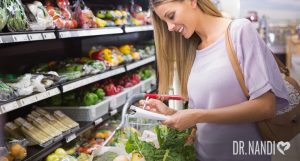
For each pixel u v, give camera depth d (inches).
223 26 63.4
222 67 61.3
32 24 88.2
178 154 68.9
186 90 73.3
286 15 192.7
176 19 61.2
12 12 79.7
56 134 97.0
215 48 63.1
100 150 79.9
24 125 93.7
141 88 166.1
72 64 116.0
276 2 192.2
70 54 152.6
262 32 194.5
